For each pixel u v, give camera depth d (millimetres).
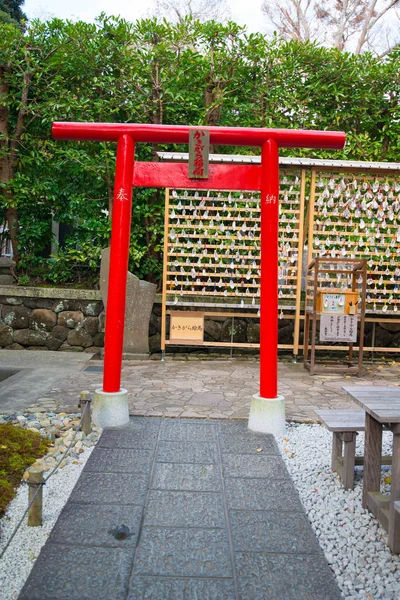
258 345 7449
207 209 7328
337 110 8453
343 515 2879
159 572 2279
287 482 3250
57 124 4180
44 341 7777
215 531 2646
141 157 8469
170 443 3881
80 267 8602
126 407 4312
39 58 8023
